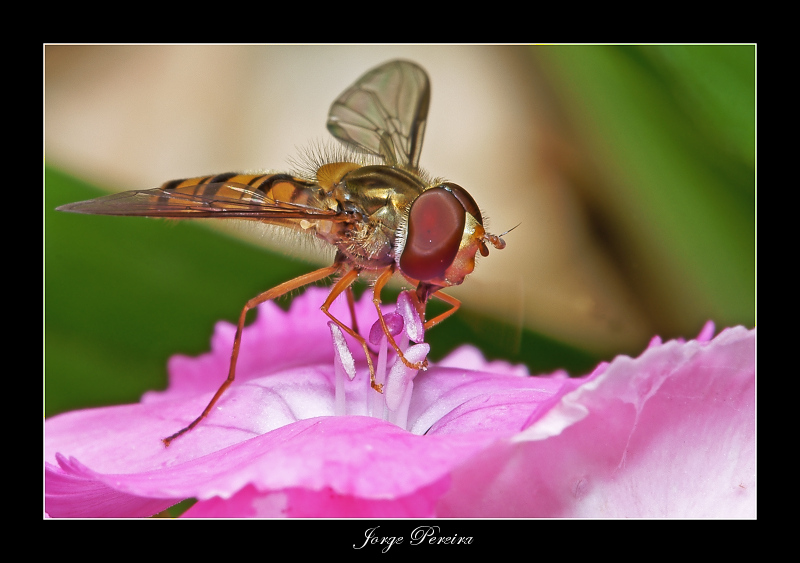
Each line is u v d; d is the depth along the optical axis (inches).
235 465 3.4
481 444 3.3
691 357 3.4
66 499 3.4
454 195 3.5
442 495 3.3
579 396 3.3
